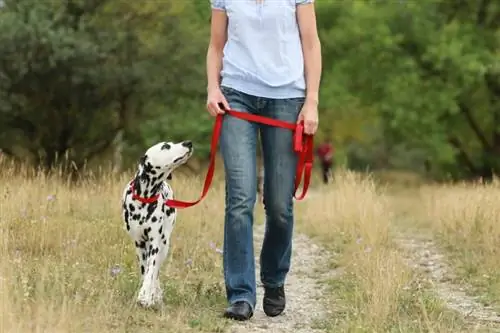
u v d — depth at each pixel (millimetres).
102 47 26875
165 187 9125
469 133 37469
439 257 13227
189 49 29562
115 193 15664
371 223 14586
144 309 8625
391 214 17094
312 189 32969
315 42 8297
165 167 8680
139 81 28141
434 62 32750
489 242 13031
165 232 8867
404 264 11578
